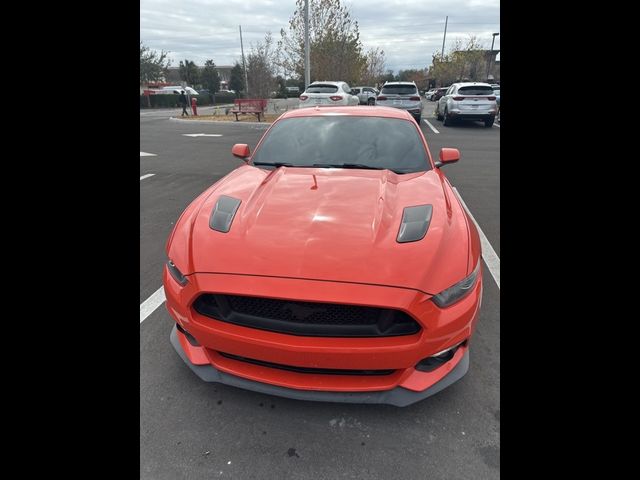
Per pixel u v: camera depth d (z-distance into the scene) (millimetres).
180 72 66312
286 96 46156
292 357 1794
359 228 2096
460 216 2373
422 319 1769
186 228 2307
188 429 1977
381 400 1853
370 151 3172
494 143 11953
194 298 1946
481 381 2264
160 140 13039
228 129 16500
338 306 1788
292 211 2275
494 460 1803
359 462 1809
